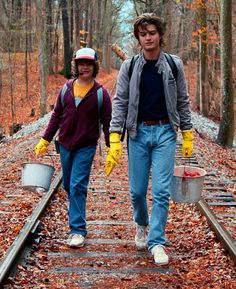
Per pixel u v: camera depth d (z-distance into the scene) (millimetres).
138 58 4789
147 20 4613
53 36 46625
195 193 5277
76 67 5391
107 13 64562
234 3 24016
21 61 46312
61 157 5684
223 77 17547
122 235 6086
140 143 4914
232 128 17844
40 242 5605
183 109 4961
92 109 5430
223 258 5113
